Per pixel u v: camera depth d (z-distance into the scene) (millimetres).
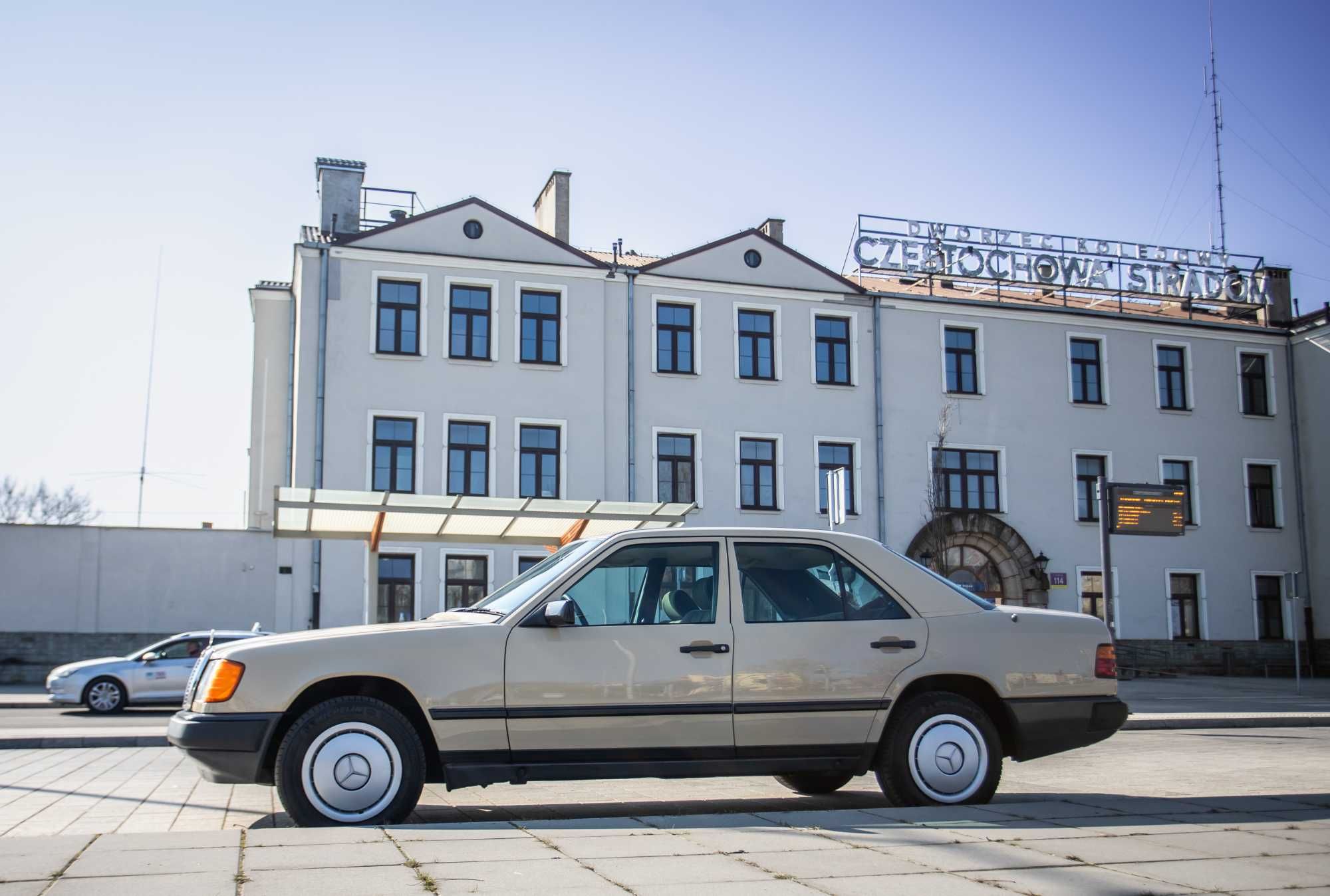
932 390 34594
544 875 4812
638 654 7062
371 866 4961
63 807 8750
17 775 10844
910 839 5691
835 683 7254
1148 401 36875
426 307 30281
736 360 32750
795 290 33469
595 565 7262
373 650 6820
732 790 9203
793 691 7191
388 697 6922
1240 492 37531
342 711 6652
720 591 7320
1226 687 30906
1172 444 36906
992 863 5164
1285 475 38188
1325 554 37312
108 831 7664
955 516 33500
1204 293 38688
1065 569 35125
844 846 5492
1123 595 35719
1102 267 37531
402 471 29656
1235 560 37094
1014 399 35344
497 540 19453
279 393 33062
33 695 25078
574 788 9422
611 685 6992
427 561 29375
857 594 7520
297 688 6711
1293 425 38531
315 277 29734
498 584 29750
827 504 32969
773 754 7164
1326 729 17703
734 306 32938
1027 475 35156
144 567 29031
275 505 16562
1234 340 38188
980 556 34469
